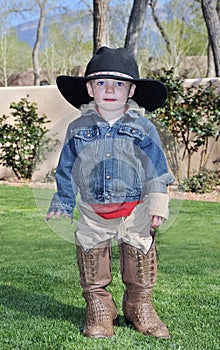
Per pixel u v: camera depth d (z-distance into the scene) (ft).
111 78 9.89
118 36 130.11
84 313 11.78
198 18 137.18
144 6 47.93
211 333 10.61
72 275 15.06
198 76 144.46
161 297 12.86
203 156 35.91
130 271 10.52
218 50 45.24
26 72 169.17
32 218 24.81
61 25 155.84
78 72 155.33
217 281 14.48
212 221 24.29
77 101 11.03
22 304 12.39
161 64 139.85
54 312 11.82
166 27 139.44
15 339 10.23
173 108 34.63
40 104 41.27
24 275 15.07
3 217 25.11
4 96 42.32
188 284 14.10
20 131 38.73
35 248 18.94
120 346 9.89
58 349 9.77
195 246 19.31
